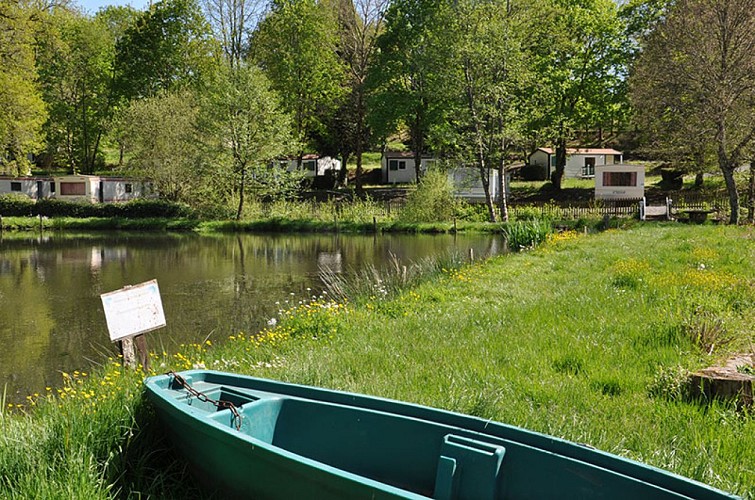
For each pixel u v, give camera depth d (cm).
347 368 646
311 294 1641
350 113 5466
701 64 2844
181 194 4562
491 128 3847
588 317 826
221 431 340
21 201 4428
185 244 3091
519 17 3759
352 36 5134
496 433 347
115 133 5419
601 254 1647
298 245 2998
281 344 853
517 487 323
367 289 1333
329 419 395
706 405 487
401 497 265
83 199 4806
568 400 519
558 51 4444
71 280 1944
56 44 4494
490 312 917
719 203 3647
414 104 4534
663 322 729
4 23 3684
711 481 361
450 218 4000
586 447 314
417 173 4897
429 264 1873
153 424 418
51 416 452
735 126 2888
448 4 4044
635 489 286
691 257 1384
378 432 378
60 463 365
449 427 354
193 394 415
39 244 3100
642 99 3266
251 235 3606
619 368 598
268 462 319
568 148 5825
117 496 364
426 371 618
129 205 4328
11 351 1113
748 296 888
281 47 5122
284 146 4231
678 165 3456
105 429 398
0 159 4409
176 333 1193
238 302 1543
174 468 395
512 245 2311
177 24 5491
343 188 5556
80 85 5919
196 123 4219
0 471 362
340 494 289
